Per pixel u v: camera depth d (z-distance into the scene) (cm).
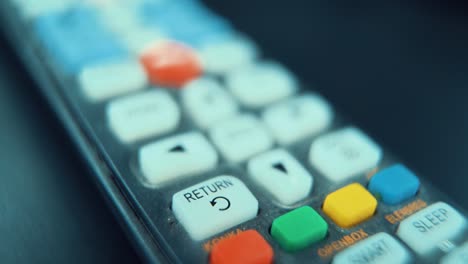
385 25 18
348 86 16
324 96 15
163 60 15
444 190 13
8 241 12
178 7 17
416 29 18
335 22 18
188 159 12
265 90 14
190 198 11
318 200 12
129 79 14
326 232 11
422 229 11
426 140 14
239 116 14
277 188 12
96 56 14
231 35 16
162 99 14
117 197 12
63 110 13
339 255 11
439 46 17
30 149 13
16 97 14
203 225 11
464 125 15
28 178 13
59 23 15
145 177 12
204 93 14
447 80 16
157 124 13
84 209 12
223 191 12
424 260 11
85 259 12
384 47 17
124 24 16
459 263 11
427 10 18
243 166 13
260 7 18
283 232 11
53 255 11
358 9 18
